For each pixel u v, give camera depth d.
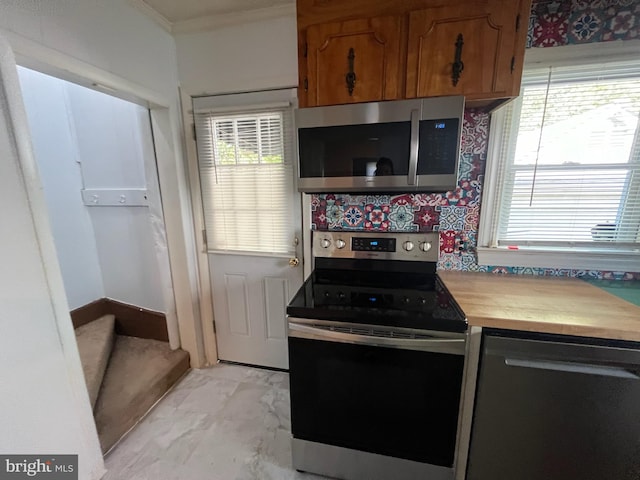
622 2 1.32
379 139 1.32
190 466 1.42
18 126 1.01
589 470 1.09
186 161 1.95
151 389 1.81
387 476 1.27
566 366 1.03
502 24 1.16
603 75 1.40
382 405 1.19
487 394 1.12
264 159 1.86
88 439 1.29
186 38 1.80
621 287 1.41
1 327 0.98
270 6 1.62
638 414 1.00
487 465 1.18
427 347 1.09
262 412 1.77
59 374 1.16
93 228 2.34
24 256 1.04
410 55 1.24
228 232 2.04
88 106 2.11
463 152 1.59
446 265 1.73
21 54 1.04
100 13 1.34
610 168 1.48
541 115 1.50
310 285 1.51
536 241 1.63
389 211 1.75
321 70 1.34
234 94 1.82
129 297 2.37
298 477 1.37
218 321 2.22
